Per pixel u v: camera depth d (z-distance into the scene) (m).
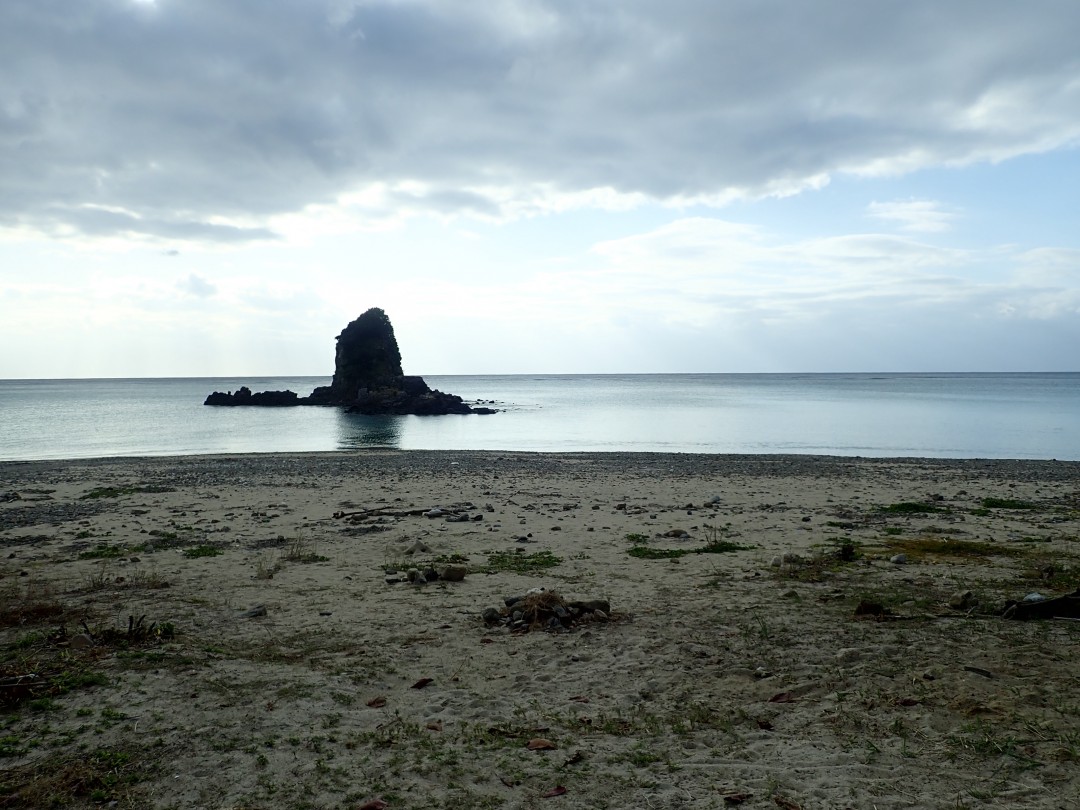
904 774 5.52
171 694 7.14
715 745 6.18
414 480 27.52
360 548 15.03
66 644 8.52
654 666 8.12
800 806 5.09
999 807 4.99
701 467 32.81
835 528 17.31
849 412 79.81
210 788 5.42
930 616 9.59
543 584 11.99
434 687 7.61
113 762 5.75
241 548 15.05
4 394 157.38
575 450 46.91
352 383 102.19
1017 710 6.52
